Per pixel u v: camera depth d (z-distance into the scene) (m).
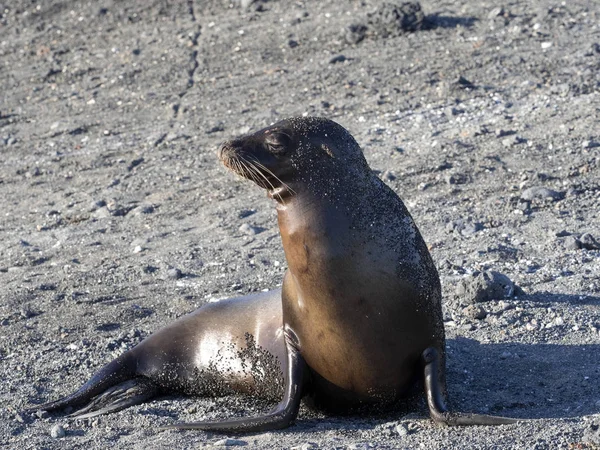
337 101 53.09
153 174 48.47
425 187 42.75
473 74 53.78
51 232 43.62
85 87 60.91
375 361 22.09
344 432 22.17
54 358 29.50
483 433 20.83
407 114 50.47
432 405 21.86
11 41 69.19
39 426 24.45
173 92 57.97
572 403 22.80
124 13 70.00
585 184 41.19
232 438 22.23
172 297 34.47
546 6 61.41
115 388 26.69
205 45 63.03
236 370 25.75
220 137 51.38
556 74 52.47
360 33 60.22
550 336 27.33
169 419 24.22
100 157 51.44
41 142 54.50
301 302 22.31
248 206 43.62
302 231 21.83
